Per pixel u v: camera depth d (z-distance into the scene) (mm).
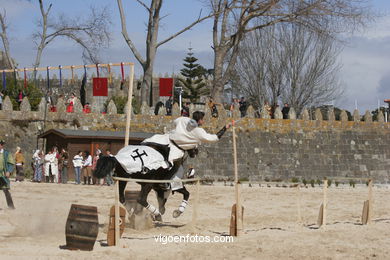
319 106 57500
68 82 54750
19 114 38281
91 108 39750
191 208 20609
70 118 38750
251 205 22484
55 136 35594
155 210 14047
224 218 17688
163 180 13031
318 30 43969
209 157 39938
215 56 46344
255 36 56281
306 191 31141
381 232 14289
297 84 55906
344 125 44281
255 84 56344
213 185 36094
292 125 42656
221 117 40875
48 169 33812
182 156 14273
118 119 39438
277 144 41969
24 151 38062
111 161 13344
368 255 10961
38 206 19078
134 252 10875
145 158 13648
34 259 9789
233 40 45750
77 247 10812
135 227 14531
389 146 45312
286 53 55938
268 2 42781
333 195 28344
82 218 10836
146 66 44688
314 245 11984
